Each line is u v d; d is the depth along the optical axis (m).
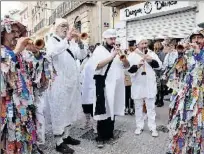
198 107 3.38
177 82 3.67
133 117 6.41
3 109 2.64
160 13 10.93
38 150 3.08
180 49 3.57
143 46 5.03
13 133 2.69
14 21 2.76
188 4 9.43
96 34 17.38
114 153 4.20
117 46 4.43
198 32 3.42
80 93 4.47
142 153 4.16
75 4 19.53
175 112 3.61
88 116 5.49
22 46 2.71
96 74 4.52
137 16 12.08
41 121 3.11
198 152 3.40
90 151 4.28
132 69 5.02
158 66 5.12
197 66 3.42
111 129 4.78
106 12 17.08
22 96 2.76
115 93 4.64
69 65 4.20
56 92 4.08
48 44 3.88
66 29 4.07
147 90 5.04
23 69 2.82
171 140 3.67
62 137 4.23
